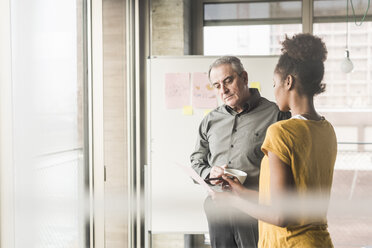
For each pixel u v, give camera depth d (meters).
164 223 2.80
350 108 3.59
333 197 3.34
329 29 3.67
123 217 2.76
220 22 3.78
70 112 1.76
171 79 2.80
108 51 2.56
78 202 1.89
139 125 3.11
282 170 1.35
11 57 1.12
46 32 1.45
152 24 3.40
